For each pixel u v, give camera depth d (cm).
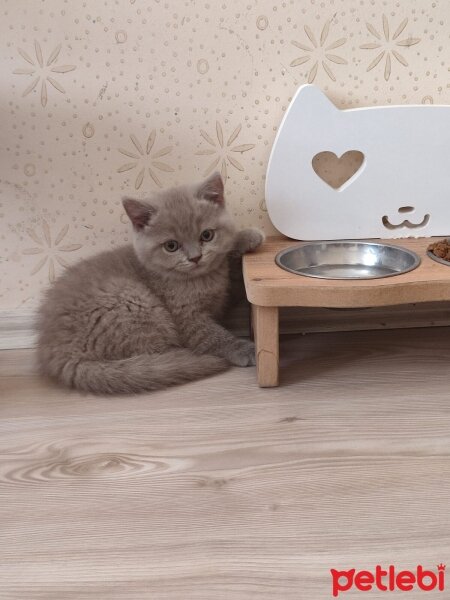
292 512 92
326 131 144
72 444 113
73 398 133
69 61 142
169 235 135
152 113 147
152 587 79
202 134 150
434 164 147
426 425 113
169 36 142
